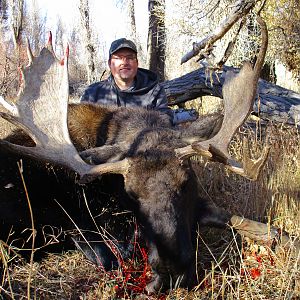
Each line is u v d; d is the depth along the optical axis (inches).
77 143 74.2
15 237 71.9
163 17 207.8
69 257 71.6
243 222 71.6
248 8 81.7
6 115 64.4
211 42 84.5
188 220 61.6
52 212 72.1
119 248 69.6
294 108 125.0
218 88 133.9
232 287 57.3
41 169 70.7
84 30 303.1
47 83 68.2
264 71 209.0
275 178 89.5
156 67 248.5
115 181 66.9
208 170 94.8
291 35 153.4
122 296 59.6
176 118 103.7
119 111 76.7
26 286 61.1
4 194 70.7
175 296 57.6
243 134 111.8
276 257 63.7
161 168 60.2
